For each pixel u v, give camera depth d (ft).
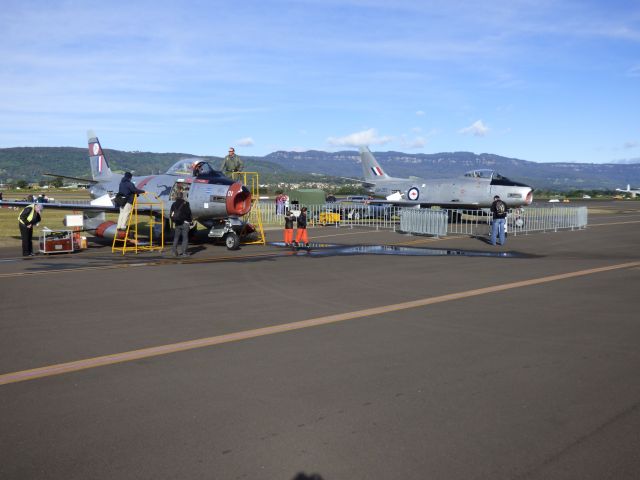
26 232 53.06
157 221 67.77
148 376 17.20
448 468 11.31
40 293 32.14
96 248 61.62
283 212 110.32
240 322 24.66
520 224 86.99
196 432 13.11
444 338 21.66
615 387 15.97
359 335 22.21
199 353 19.74
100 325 24.12
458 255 53.42
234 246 58.29
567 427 13.23
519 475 11.00
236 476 11.08
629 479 10.80
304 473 11.18
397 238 74.23
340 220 111.24
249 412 14.29
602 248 60.18
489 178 104.06
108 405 14.82
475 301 29.37
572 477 10.89
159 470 11.34
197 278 38.11
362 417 13.91
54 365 18.37
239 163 70.44
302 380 16.75
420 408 14.47
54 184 620.90
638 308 27.25
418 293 32.01
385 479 10.92
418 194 113.91
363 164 138.62
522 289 33.12
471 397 15.23
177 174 64.59
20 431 13.21
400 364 18.30
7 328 23.57
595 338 21.49
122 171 82.53
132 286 34.71
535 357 18.98
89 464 11.59
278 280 37.22
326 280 37.19
